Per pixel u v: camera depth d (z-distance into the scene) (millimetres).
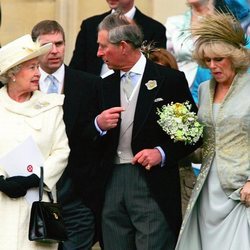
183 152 29078
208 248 28594
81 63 34875
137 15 34875
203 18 28828
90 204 29594
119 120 29156
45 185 28109
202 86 29250
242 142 28484
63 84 31375
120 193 29266
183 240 28859
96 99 29688
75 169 29797
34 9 40344
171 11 38875
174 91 29203
